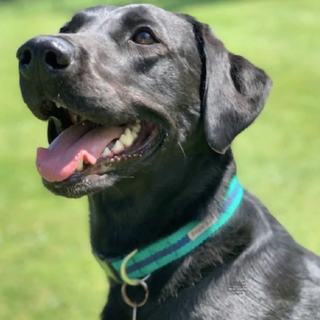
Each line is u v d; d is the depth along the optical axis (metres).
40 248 1.21
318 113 2.01
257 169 1.54
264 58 2.78
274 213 1.28
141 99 0.65
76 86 0.60
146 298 0.63
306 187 1.42
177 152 0.66
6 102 2.48
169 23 0.69
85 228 1.29
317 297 0.66
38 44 0.58
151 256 0.64
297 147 1.70
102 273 1.11
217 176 0.66
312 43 3.01
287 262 0.67
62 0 7.02
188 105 0.68
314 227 1.20
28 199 1.47
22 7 6.63
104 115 0.62
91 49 0.63
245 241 0.65
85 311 1.00
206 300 0.62
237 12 4.07
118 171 0.64
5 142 1.94
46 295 1.05
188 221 0.65
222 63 0.68
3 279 1.10
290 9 4.02
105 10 0.70
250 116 0.68
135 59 0.66
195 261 0.64
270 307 0.63
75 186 0.60
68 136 0.63
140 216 0.65
